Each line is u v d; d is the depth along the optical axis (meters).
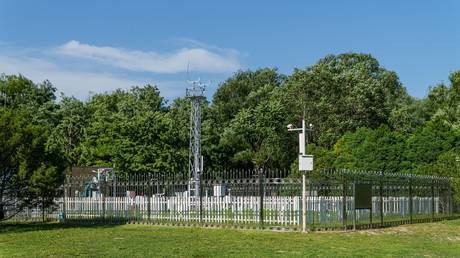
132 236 22.55
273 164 75.44
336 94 76.00
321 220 24.22
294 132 75.38
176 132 65.06
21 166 27.52
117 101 85.88
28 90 68.06
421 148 53.19
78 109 72.62
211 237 21.88
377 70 89.94
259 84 92.88
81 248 18.59
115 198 30.83
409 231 25.34
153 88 89.69
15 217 32.56
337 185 24.67
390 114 76.19
